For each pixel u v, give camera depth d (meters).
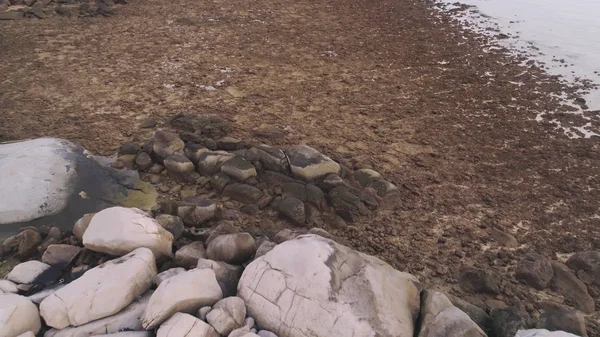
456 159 7.01
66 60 9.92
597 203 6.17
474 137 7.59
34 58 9.94
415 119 8.07
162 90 8.76
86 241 4.69
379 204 5.98
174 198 6.02
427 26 12.69
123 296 4.06
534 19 13.22
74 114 7.84
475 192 6.34
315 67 9.99
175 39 11.27
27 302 3.95
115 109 8.05
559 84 9.35
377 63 10.27
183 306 3.92
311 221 5.73
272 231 5.52
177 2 14.28
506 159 7.05
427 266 5.18
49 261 4.73
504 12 13.87
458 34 12.06
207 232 5.20
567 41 11.55
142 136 7.23
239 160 6.31
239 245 4.69
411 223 5.77
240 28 12.20
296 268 4.06
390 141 7.39
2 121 7.51
